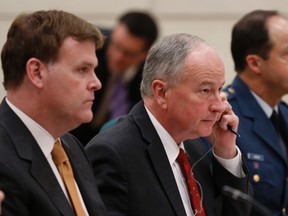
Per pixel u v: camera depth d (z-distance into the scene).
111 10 12.30
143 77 5.61
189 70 5.34
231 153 5.91
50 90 4.62
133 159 5.36
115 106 9.60
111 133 5.50
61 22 4.64
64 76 4.62
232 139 5.91
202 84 5.34
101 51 9.54
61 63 4.61
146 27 9.60
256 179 6.79
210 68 5.35
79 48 4.66
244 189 5.95
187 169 5.62
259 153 6.89
